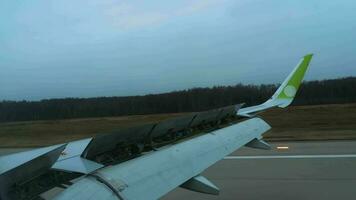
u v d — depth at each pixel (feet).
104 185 11.93
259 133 24.64
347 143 55.93
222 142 20.31
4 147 68.69
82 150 14.99
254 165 43.57
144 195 12.50
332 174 38.32
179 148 17.42
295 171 40.14
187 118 19.11
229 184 35.76
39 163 10.53
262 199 31.12
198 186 15.14
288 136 64.54
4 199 9.70
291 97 32.40
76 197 10.86
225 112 24.30
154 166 14.73
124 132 14.08
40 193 11.53
